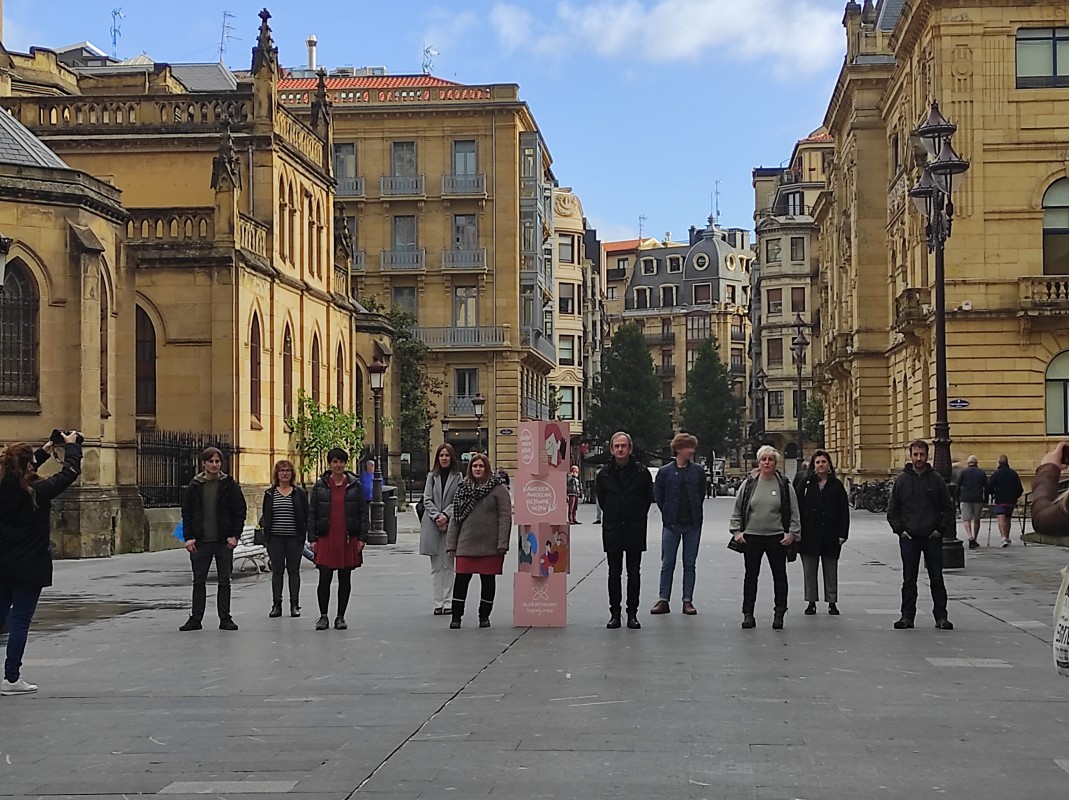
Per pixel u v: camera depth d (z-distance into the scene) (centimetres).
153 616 1908
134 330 3341
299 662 1437
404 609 1980
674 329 17038
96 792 877
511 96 8025
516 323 8038
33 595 1262
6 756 988
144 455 3462
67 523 3008
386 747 995
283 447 4341
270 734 1052
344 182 8050
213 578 2525
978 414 4662
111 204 3234
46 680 1333
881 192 6488
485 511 1730
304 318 4625
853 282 6650
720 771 907
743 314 16938
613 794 849
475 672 1346
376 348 3972
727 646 1520
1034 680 1275
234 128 4262
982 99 4666
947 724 1063
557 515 1728
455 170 8075
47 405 3050
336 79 8969
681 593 2152
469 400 8025
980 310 4650
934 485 1677
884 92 6431
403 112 8031
